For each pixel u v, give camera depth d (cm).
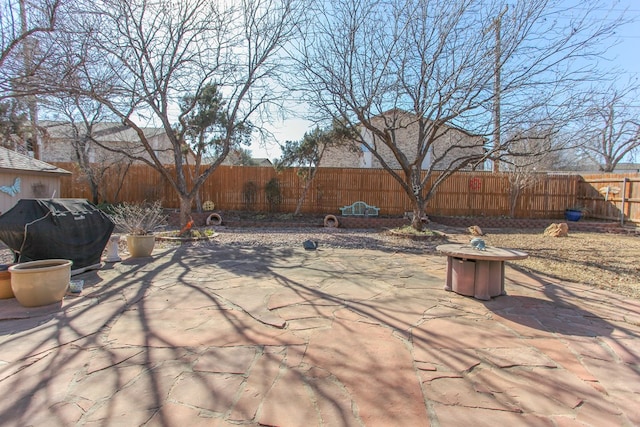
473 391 247
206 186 1413
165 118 888
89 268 581
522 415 220
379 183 1439
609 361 295
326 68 866
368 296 464
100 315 384
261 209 1430
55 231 505
